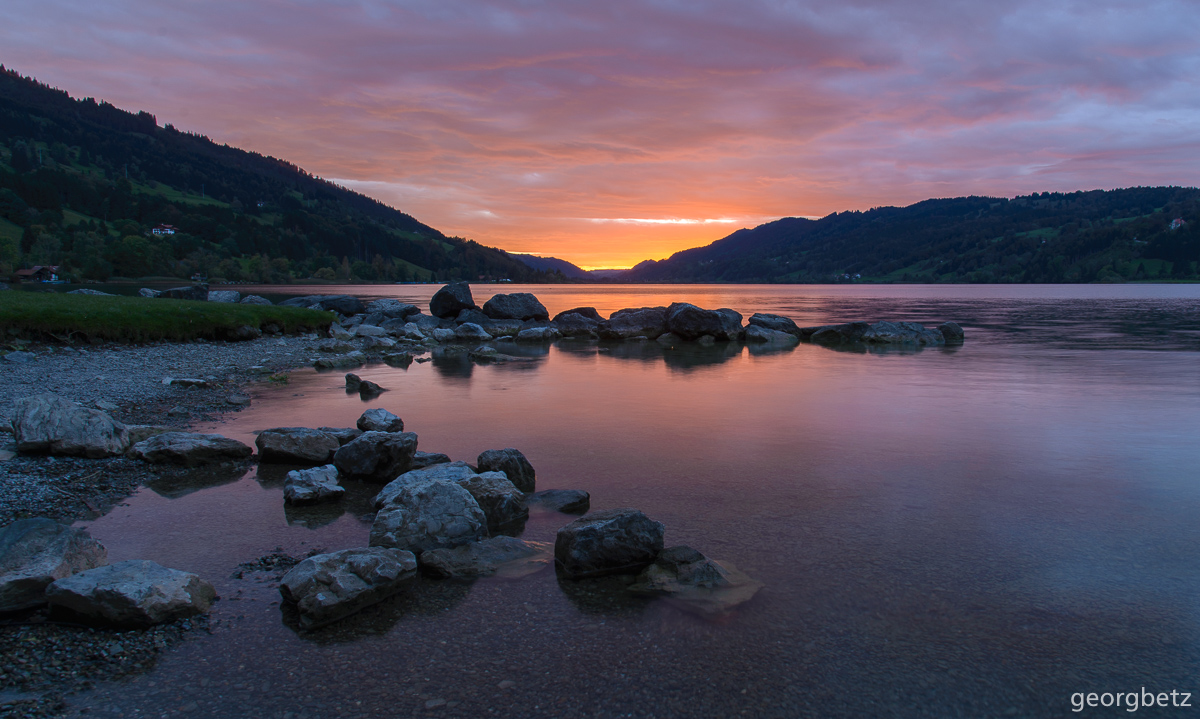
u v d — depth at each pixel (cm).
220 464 1068
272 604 614
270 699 474
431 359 2727
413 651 541
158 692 480
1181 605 614
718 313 3716
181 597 585
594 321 4353
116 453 1076
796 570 689
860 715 457
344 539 774
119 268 16625
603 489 969
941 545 754
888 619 589
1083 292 13412
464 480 872
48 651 525
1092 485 979
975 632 567
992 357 2794
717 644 550
